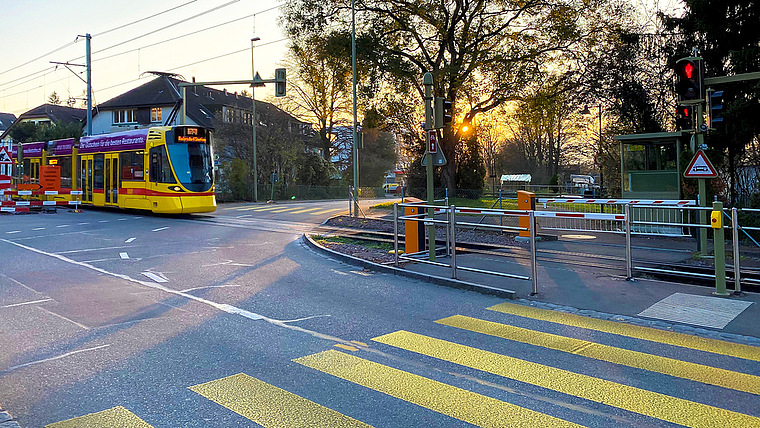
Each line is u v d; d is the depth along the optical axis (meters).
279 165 44.91
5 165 24.67
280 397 4.46
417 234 12.18
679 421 4.00
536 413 4.14
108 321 6.85
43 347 5.78
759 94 14.95
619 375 4.96
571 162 61.88
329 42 29.31
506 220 19.61
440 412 4.17
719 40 16.84
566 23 27.73
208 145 23.12
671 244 13.64
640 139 16.36
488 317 7.18
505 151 68.94
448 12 29.05
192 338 6.14
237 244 14.88
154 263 11.55
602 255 11.95
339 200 45.00
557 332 6.45
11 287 8.94
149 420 4.03
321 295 8.53
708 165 10.95
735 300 7.87
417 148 34.81
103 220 21.39
